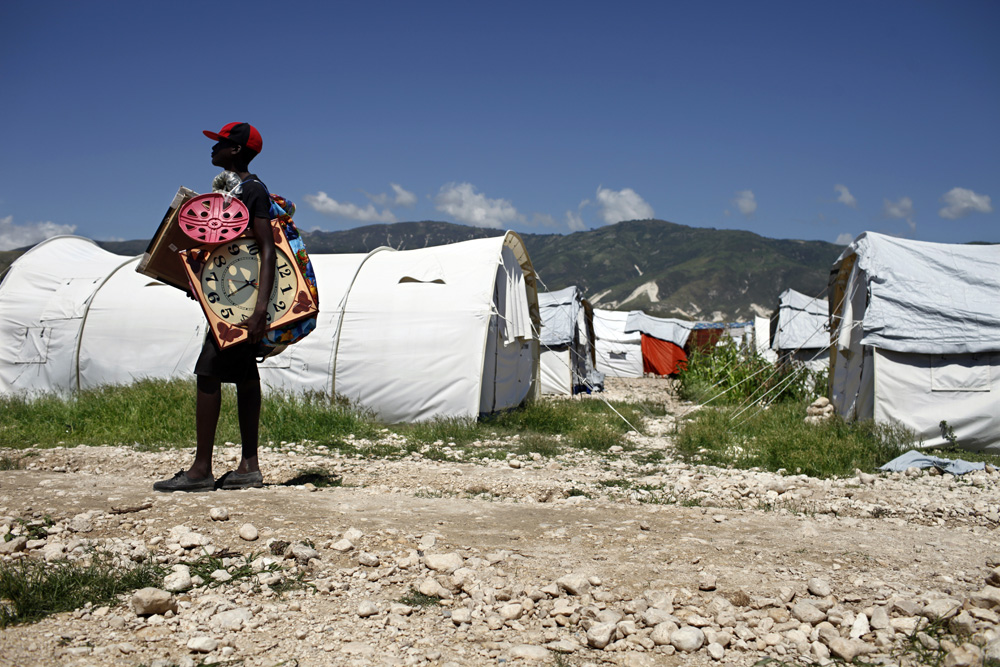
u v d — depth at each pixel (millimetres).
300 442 8555
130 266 13891
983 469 7883
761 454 8461
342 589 3346
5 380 13148
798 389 15984
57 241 15117
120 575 3277
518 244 12812
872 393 10406
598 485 6680
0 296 13812
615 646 2863
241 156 4984
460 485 6391
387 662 2650
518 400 13562
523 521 4746
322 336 11312
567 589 3381
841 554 4121
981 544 4496
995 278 10219
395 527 4254
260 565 3516
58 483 5148
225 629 2861
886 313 10102
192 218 4691
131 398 9852
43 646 2625
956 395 9695
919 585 3605
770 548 4199
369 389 10953
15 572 3184
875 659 2797
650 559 3900
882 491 6594
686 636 2854
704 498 6090
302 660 2637
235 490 4980
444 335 10914
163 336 12406
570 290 20766
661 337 31438
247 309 4809
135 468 6754
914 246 10898
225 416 9125
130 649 2645
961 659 2660
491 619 3057
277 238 4910
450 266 11641
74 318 12867
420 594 3340
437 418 10664
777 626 3084
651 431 11336
